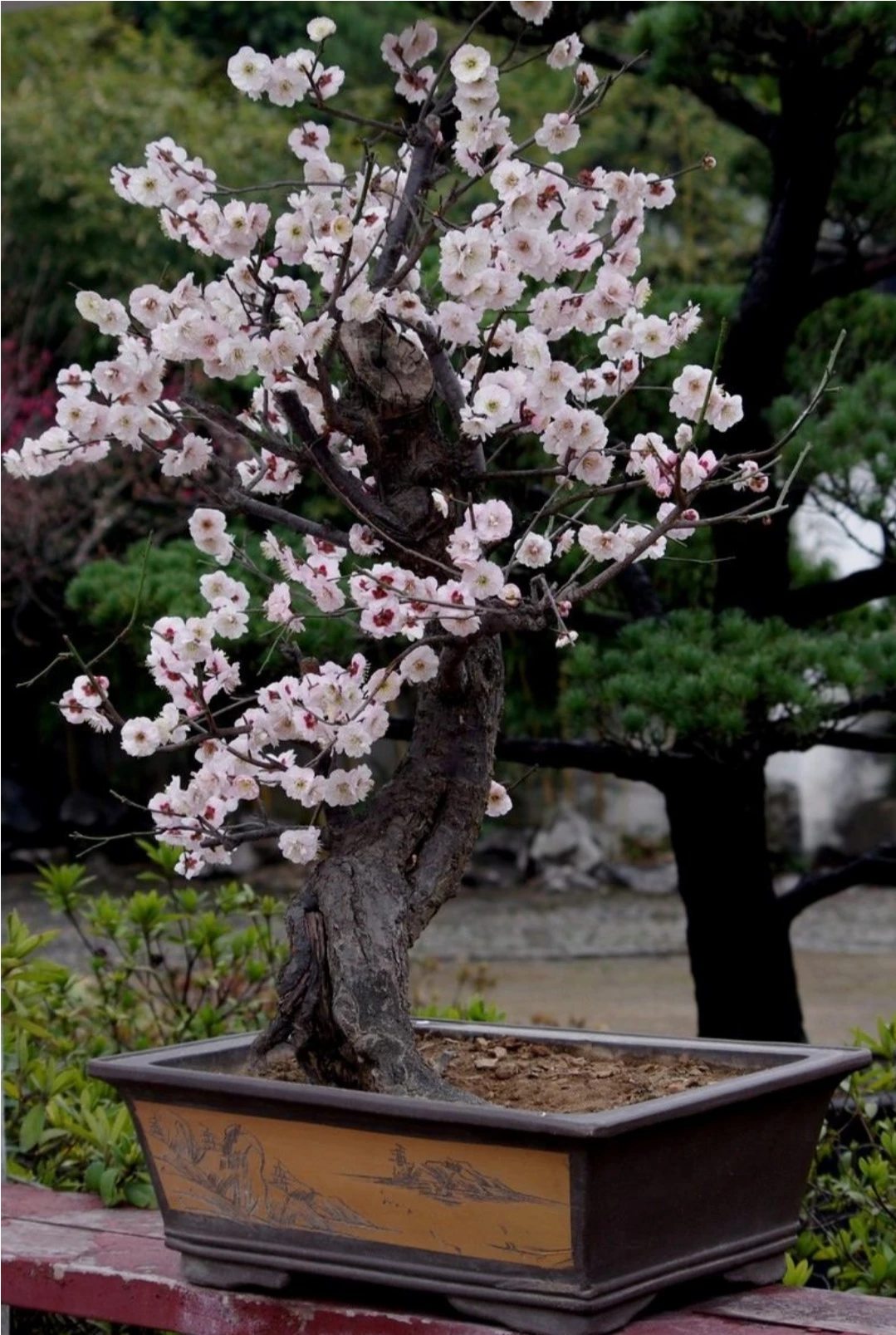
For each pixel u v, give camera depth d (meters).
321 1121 1.60
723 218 10.97
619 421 3.91
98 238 10.29
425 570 1.84
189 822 1.85
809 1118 1.73
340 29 10.00
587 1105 1.74
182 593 3.68
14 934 2.77
